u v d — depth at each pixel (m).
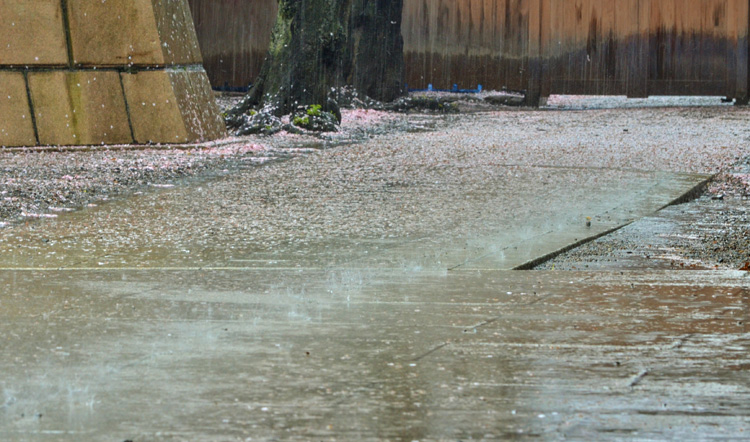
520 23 70.38
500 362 9.02
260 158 33.09
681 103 67.19
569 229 19.00
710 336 10.08
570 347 9.59
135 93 37.19
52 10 36.50
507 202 22.72
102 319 10.89
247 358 9.14
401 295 12.43
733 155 33.94
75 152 35.34
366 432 7.06
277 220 20.17
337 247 16.89
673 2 69.00
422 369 8.77
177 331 10.27
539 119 53.94
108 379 8.41
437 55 72.44
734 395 7.97
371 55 60.94
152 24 36.91
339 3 47.00
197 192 24.81
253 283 13.37
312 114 44.78
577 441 6.88
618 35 69.75
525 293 12.59
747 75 66.25
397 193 24.28
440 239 17.72
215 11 71.94
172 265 15.22
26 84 36.69
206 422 7.27
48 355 9.23
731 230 19.42
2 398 7.84
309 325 10.58
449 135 43.16
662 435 6.99
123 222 20.11
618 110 60.84
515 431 7.09
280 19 46.25
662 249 17.34
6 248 16.92
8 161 32.06
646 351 9.44
